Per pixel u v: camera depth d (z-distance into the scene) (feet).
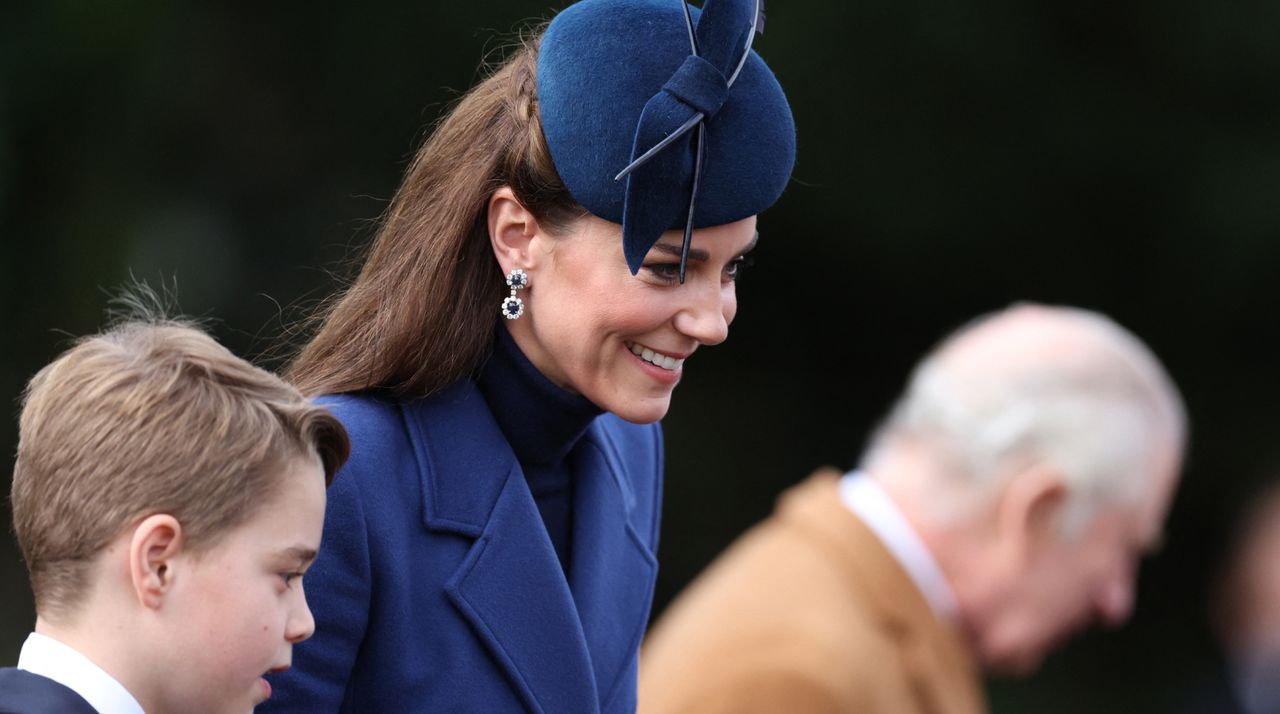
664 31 23.95
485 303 25.63
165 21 110.01
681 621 36.01
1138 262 119.75
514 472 26.20
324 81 112.37
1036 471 34.09
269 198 111.65
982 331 36.11
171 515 20.89
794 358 124.57
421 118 111.75
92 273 105.29
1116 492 34.09
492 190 25.13
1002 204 117.80
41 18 107.96
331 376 25.80
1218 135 116.47
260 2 110.83
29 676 20.80
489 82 26.43
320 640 23.98
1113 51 115.75
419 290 25.30
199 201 110.22
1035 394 34.17
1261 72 114.93
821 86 114.32
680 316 24.45
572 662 26.03
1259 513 38.52
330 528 24.14
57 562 21.16
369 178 112.47
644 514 30.50
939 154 116.37
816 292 122.93
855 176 116.16
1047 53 115.24
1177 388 122.62
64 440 21.18
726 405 123.34
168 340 22.07
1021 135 116.37
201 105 110.83
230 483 21.16
